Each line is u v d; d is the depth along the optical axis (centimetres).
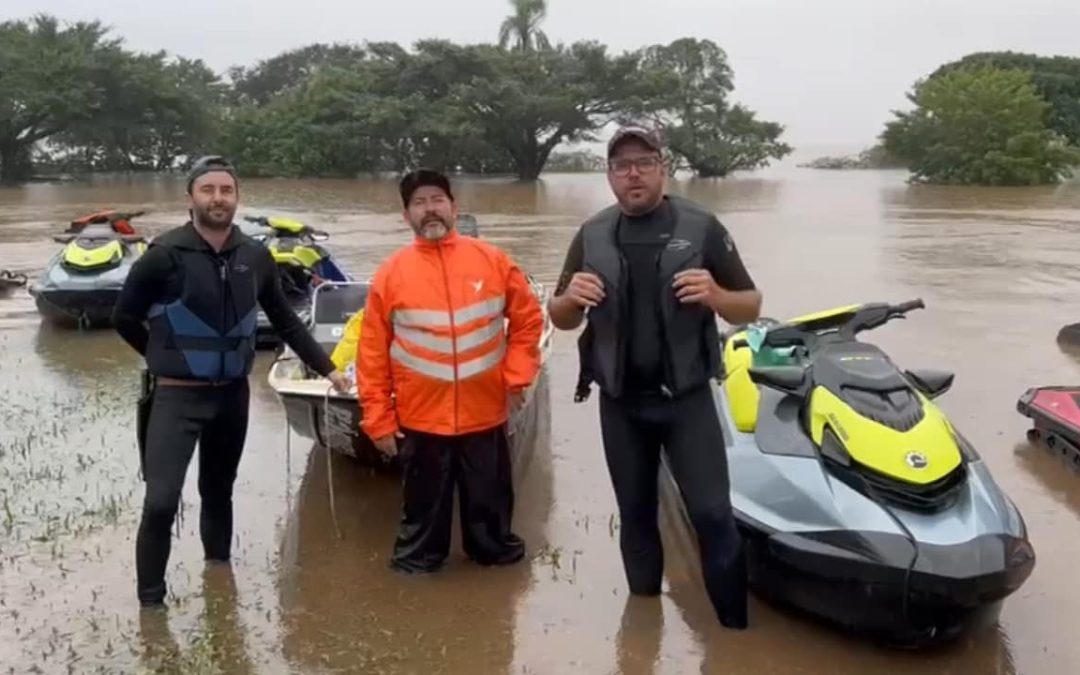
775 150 6053
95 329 1251
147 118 5900
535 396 787
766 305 1440
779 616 526
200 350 534
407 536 582
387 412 563
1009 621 523
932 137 5312
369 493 702
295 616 530
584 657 490
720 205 3597
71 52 5553
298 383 685
